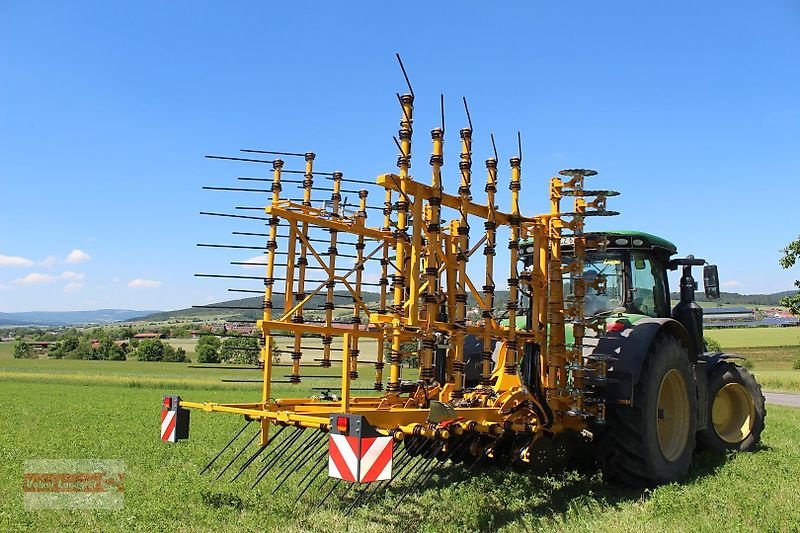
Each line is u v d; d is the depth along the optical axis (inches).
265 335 231.5
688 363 289.3
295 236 240.4
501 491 251.6
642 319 284.5
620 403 255.4
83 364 1967.3
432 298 218.8
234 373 1497.3
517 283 245.3
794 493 240.8
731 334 2822.3
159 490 244.8
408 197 220.7
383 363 270.4
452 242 242.4
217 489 245.0
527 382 246.5
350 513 210.7
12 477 270.2
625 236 297.0
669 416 287.3
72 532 193.8
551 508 231.9
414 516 212.2
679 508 219.1
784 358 2118.6
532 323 252.1
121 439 382.9
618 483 270.4
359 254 266.7
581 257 255.3
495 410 225.6
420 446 245.4
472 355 308.7
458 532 196.5
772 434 447.8
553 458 254.1
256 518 206.2
